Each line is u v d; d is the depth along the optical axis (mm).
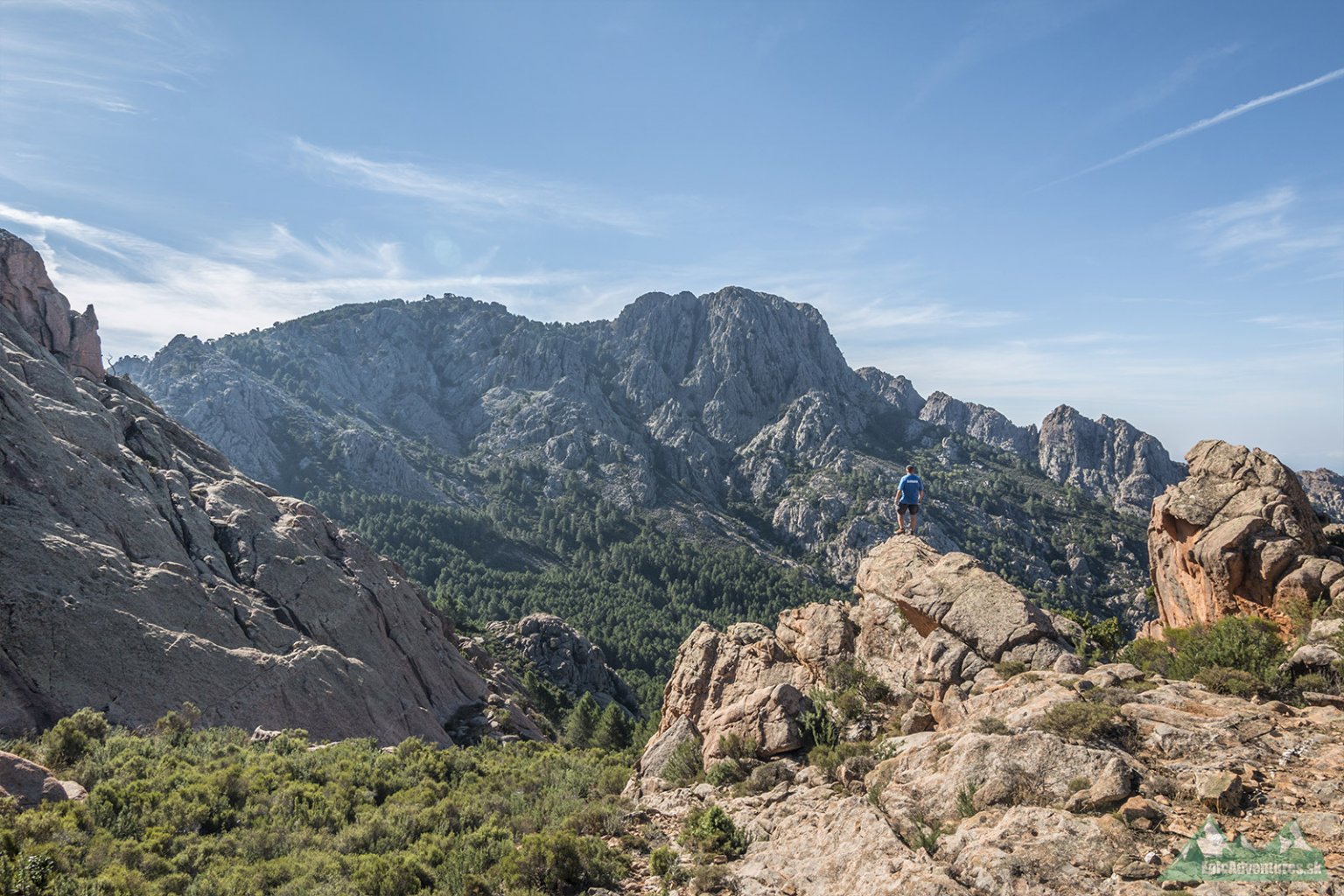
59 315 59188
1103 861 9633
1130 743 12312
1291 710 12977
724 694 23875
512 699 67312
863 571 23641
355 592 51000
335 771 23250
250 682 36688
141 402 62719
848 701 19297
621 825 16578
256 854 16203
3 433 38625
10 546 33781
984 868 10070
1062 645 18047
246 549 47312
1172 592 24828
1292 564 19969
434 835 17234
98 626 33438
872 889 10781
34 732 27562
